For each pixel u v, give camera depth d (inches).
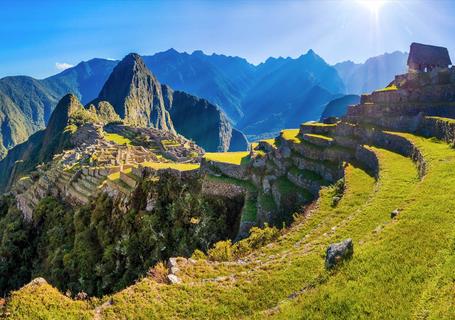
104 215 2174.0
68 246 2229.3
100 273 1792.6
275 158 1790.1
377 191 949.8
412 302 466.6
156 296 634.8
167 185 2009.1
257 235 1094.4
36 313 581.0
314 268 653.9
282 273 661.9
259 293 617.0
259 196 1583.4
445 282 474.3
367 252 601.0
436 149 1116.5
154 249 1694.1
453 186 773.9
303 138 1852.9
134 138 5152.6
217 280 684.7
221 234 1659.7
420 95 1812.3
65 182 2864.2
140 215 1936.5
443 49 2338.8
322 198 1138.7
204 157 2107.5
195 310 592.7
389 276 527.5
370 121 1742.1
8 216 3277.6
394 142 1378.0
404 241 603.8
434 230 612.7
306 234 884.6
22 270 2484.0
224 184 1817.2
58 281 1967.3
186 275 725.9
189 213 1787.6
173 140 5226.4
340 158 1461.6
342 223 829.2
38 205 2792.8
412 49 2294.5
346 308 491.2
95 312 595.2
